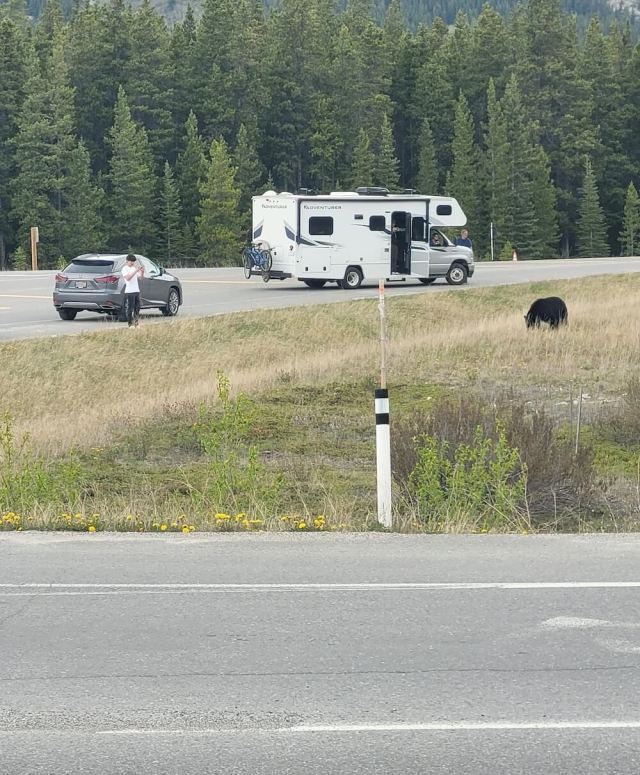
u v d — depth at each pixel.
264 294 156.75
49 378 100.62
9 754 22.56
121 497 55.50
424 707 24.91
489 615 31.88
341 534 43.31
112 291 126.00
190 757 22.36
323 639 29.83
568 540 41.97
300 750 22.64
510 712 24.58
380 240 159.00
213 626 31.09
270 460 67.38
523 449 54.50
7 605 33.34
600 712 24.56
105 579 36.34
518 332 116.31
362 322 134.00
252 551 40.25
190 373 103.38
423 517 47.59
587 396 86.38
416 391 89.44
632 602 33.16
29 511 48.28
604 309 137.25
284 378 95.19
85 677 27.05
